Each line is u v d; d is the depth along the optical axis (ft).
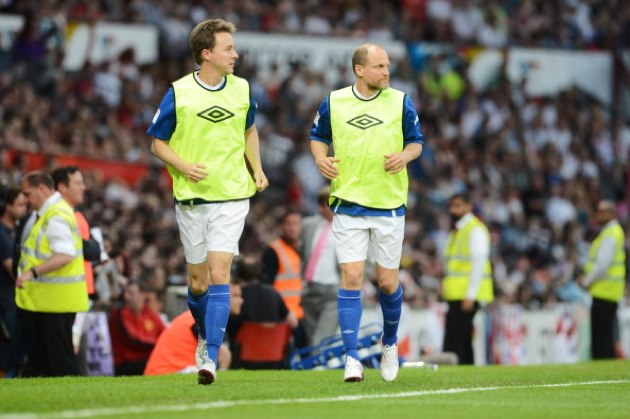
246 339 135.74
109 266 140.15
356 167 93.86
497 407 76.28
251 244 200.75
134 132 248.11
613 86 321.11
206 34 90.84
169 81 271.49
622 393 90.02
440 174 279.90
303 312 150.82
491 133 303.27
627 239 294.05
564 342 216.54
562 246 273.95
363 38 299.99
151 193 208.33
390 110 94.48
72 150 216.54
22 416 66.13
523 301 223.92
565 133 313.94
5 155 191.83
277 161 260.83
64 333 113.70
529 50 314.14
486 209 274.77
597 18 352.28
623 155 320.29
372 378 103.09
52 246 112.78
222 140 90.99
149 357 137.18
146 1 276.82
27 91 231.50
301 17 305.94
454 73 305.73
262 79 277.64
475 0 337.11
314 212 249.34
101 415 67.36
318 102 279.69
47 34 252.21
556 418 70.95
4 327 123.75
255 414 69.26
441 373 117.39
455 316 159.02
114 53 261.03
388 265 94.79
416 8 327.88
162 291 149.69
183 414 68.49
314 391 84.99
